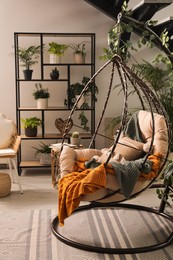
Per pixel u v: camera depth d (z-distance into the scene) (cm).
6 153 396
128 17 298
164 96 475
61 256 262
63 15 519
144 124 337
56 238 290
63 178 297
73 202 270
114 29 303
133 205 354
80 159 333
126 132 360
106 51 314
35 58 519
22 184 443
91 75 523
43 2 514
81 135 510
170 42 434
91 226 315
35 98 496
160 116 323
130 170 282
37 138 486
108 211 350
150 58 534
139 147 331
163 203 338
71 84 527
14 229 306
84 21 523
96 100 504
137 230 309
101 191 277
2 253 265
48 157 487
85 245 273
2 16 511
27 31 516
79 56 498
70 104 500
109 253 267
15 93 522
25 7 512
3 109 526
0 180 388
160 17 527
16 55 488
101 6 477
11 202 375
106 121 534
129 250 267
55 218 323
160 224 320
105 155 335
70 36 516
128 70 289
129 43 312
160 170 302
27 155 534
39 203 372
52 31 520
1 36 513
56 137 490
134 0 516
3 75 520
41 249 272
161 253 269
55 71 495
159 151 306
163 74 487
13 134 449
